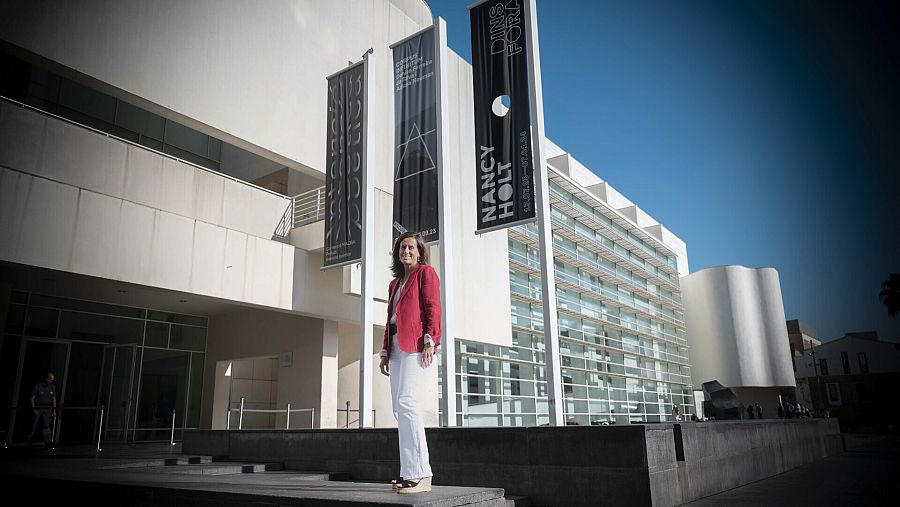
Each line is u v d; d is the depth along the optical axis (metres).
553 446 6.18
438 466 6.98
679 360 47.06
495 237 24.45
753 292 55.09
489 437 6.65
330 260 12.27
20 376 15.34
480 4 10.75
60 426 15.88
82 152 13.45
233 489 5.11
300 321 18.23
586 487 5.90
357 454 7.89
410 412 4.62
